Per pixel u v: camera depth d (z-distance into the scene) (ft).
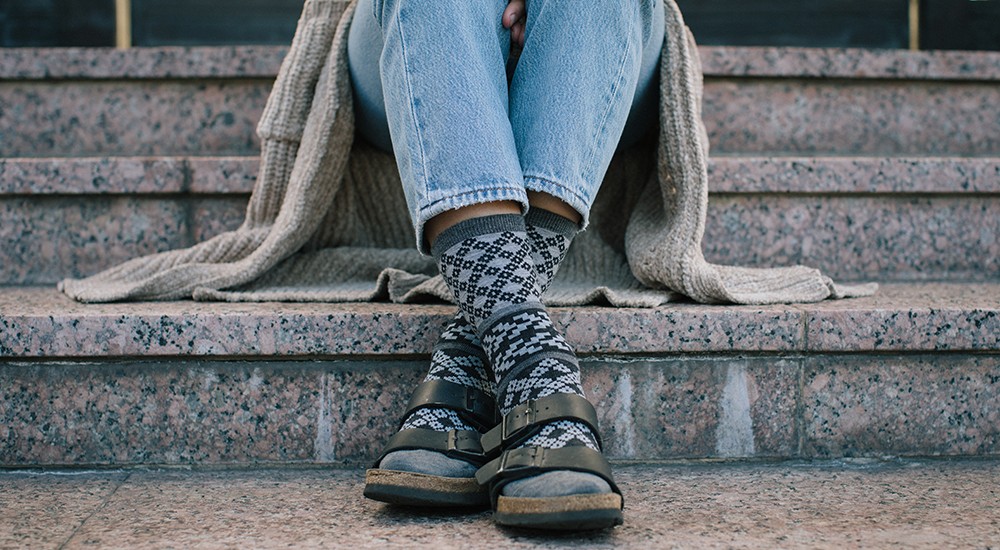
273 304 4.38
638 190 5.12
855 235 5.58
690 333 3.95
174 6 10.04
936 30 9.43
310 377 3.96
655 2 4.24
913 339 4.02
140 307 4.24
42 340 3.87
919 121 6.84
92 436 3.94
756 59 6.65
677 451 4.02
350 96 4.71
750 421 4.03
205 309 4.15
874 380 4.06
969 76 6.79
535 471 2.94
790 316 3.98
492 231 3.26
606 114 3.61
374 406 3.97
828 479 3.76
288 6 10.19
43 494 3.59
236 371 3.94
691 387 4.01
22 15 9.49
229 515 3.29
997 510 3.32
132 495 3.57
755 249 5.54
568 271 4.98
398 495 3.10
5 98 6.57
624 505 3.36
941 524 3.15
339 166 4.79
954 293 4.88
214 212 5.57
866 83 6.80
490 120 3.30
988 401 4.10
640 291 4.55
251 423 3.95
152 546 2.94
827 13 10.23
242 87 6.58
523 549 2.87
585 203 3.51
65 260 5.52
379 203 5.20
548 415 3.03
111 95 6.58
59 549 2.92
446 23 3.40
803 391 4.05
